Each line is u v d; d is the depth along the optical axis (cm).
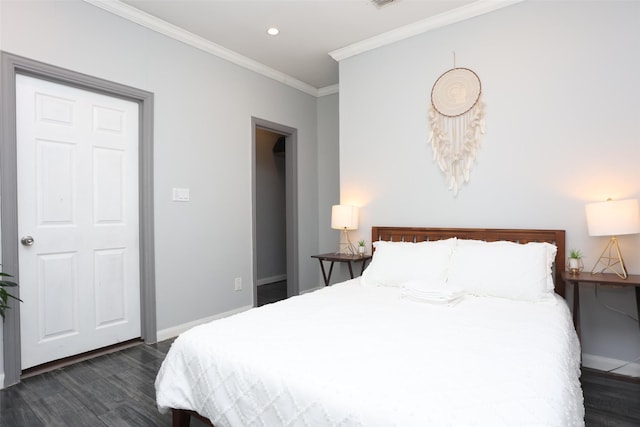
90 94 257
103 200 264
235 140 352
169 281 296
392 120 318
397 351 135
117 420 181
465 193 282
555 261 243
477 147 276
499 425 91
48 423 178
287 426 113
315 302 211
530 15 255
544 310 193
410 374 116
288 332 157
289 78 407
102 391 209
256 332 157
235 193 352
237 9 273
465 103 279
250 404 124
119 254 274
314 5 270
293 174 419
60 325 242
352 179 343
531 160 255
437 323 170
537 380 112
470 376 114
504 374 116
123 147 275
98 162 261
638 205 213
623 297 229
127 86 270
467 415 94
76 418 182
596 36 233
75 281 250
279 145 558
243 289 359
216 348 143
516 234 258
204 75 325
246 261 363
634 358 226
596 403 198
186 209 309
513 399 101
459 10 276
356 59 339
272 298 445
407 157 310
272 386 120
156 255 288
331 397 107
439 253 251
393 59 317
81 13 245
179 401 147
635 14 221
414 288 213
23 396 203
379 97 325
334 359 128
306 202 434
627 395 205
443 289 207
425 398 102
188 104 311
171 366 154
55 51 232
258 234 533
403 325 167
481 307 199
